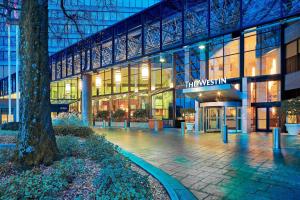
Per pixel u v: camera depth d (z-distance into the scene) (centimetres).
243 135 1862
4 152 685
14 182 437
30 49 629
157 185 575
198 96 2142
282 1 1161
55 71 3200
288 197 535
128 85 3472
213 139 1602
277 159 923
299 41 1903
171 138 1670
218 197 536
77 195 441
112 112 3550
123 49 2334
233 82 2277
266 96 2236
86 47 2519
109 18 3991
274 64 2156
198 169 777
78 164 596
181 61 2895
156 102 3111
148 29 2086
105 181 420
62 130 1328
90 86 2742
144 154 1041
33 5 630
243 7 1432
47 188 427
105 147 779
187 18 1758
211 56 2486
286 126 1875
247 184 624
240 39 2259
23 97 629
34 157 605
